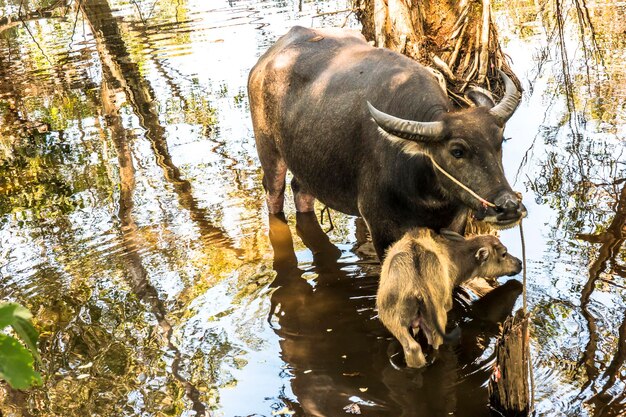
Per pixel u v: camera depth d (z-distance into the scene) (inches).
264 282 294.0
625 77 453.1
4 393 237.9
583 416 202.8
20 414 226.5
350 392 226.5
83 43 645.9
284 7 680.4
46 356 254.5
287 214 354.3
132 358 250.4
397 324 238.1
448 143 230.4
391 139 237.0
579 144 383.2
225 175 394.0
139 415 220.8
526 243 301.4
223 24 648.4
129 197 377.1
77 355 254.5
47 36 682.8
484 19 408.2
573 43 518.0
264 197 368.8
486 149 227.6
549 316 252.1
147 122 472.4
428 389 225.8
